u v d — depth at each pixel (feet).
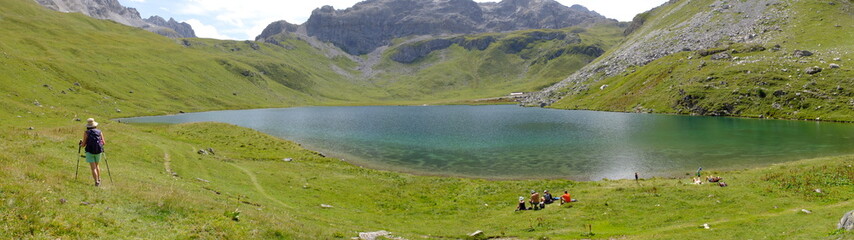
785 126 310.04
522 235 82.89
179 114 598.34
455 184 152.05
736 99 417.69
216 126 267.18
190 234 53.93
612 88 639.35
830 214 79.87
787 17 651.25
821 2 650.43
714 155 205.26
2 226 42.06
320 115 587.68
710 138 262.06
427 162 208.54
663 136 277.64
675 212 97.60
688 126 331.16
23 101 391.24
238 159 177.27
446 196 134.00
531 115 507.30
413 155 228.22
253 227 63.26
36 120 201.26
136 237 49.32
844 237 59.72
